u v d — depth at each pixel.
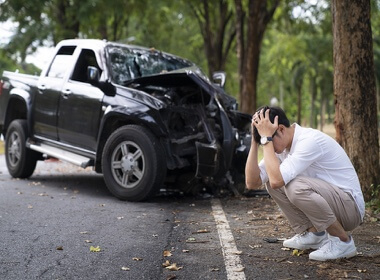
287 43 25.14
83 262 4.22
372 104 6.48
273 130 4.16
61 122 8.12
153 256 4.41
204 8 23.25
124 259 4.31
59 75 8.48
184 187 7.57
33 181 9.04
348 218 4.21
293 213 4.40
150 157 6.84
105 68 7.71
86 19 18.89
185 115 7.28
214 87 7.59
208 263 4.21
